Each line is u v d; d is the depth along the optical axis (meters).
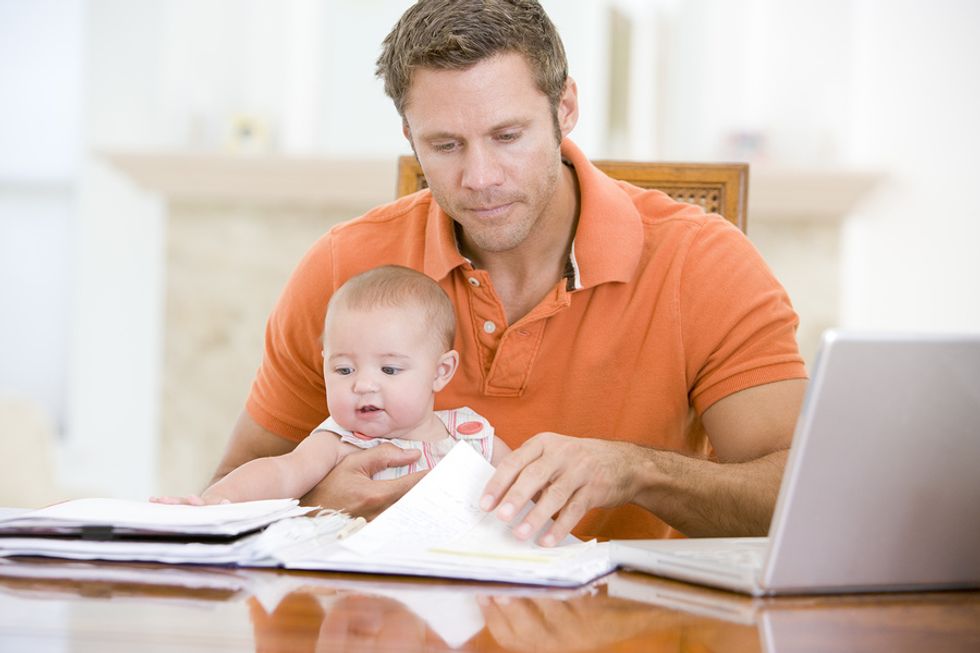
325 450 1.93
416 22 1.84
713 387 2.03
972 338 1.15
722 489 1.70
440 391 2.12
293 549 1.34
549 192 1.93
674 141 5.70
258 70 6.05
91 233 6.22
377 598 1.16
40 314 6.40
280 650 0.96
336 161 5.61
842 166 5.56
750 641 1.02
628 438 2.06
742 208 2.41
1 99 6.38
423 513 1.46
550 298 2.04
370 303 2.02
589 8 5.70
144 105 6.13
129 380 6.20
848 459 1.15
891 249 5.52
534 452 1.48
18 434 4.42
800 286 5.56
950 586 1.24
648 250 2.11
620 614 1.12
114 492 6.18
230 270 5.94
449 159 1.87
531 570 1.25
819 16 5.60
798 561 1.18
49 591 1.16
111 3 6.15
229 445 2.32
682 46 5.69
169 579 1.23
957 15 5.42
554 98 1.89
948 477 1.20
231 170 5.73
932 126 5.45
